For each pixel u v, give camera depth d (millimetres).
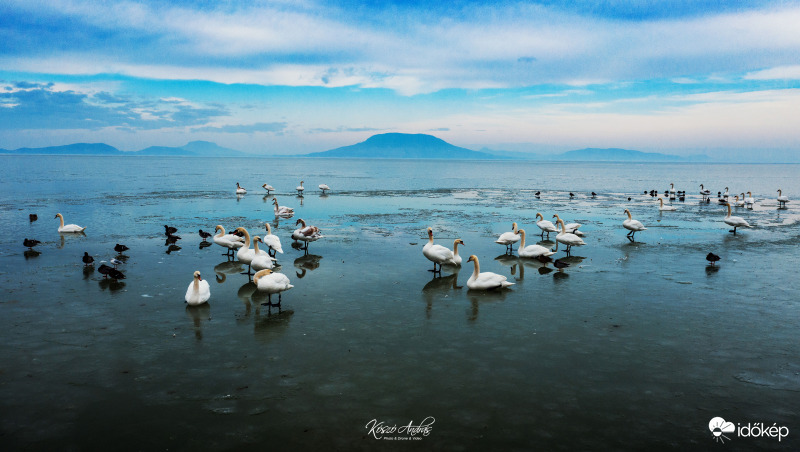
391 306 17156
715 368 12438
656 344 13906
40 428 9625
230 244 24125
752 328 15117
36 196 54375
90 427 9688
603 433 9656
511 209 48125
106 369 12062
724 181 118062
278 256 25031
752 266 23297
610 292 18953
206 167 166000
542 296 18469
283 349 13398
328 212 44156
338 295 18391
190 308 16672
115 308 16469
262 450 9023
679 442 9375
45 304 16703
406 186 84438
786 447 9188
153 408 10367
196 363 12469
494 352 13359
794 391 11281
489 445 9242
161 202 50156
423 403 10688
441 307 17125
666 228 36156
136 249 26156
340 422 9938
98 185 72438
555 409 10508
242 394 10969
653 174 167875
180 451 8984
